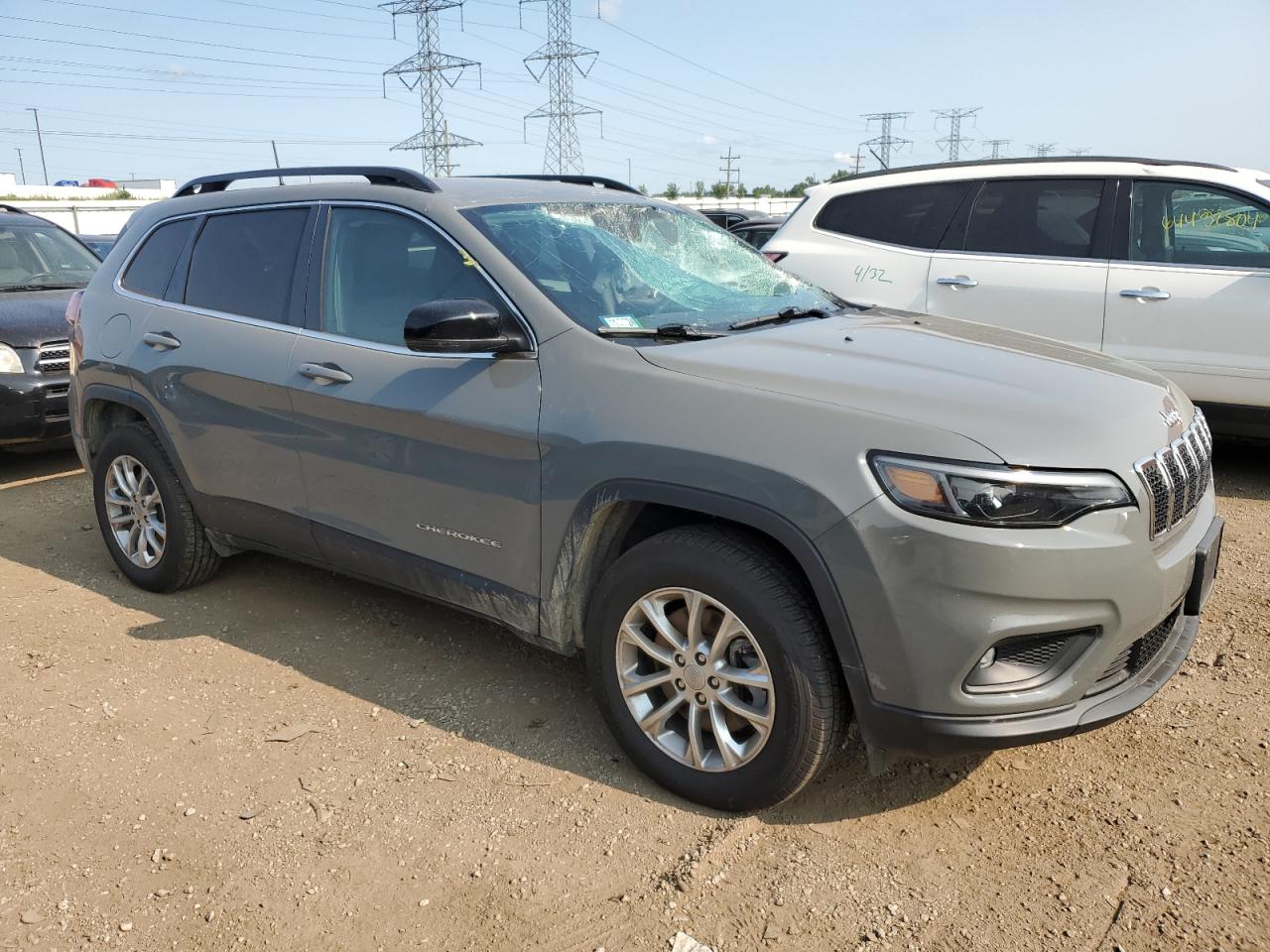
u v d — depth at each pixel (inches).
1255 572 177.3
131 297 174.7
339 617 167.9
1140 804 111.9
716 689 108.3
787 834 108.0
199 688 143.9
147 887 102.5
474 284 127.1
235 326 153.9
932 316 152.0
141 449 170.6
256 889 101.8
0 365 248.5
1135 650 104.5
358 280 140.7
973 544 91.7
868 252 266.2
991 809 111.8
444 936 94.7
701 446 104.0
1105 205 237.9
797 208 285.4
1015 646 96.0
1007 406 100.2
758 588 102.0
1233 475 242.1
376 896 100.3
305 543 150.5
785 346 118.1
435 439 126.3
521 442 117.8
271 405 145.7
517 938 94.2
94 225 1485.0
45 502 238.8
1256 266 221.9
